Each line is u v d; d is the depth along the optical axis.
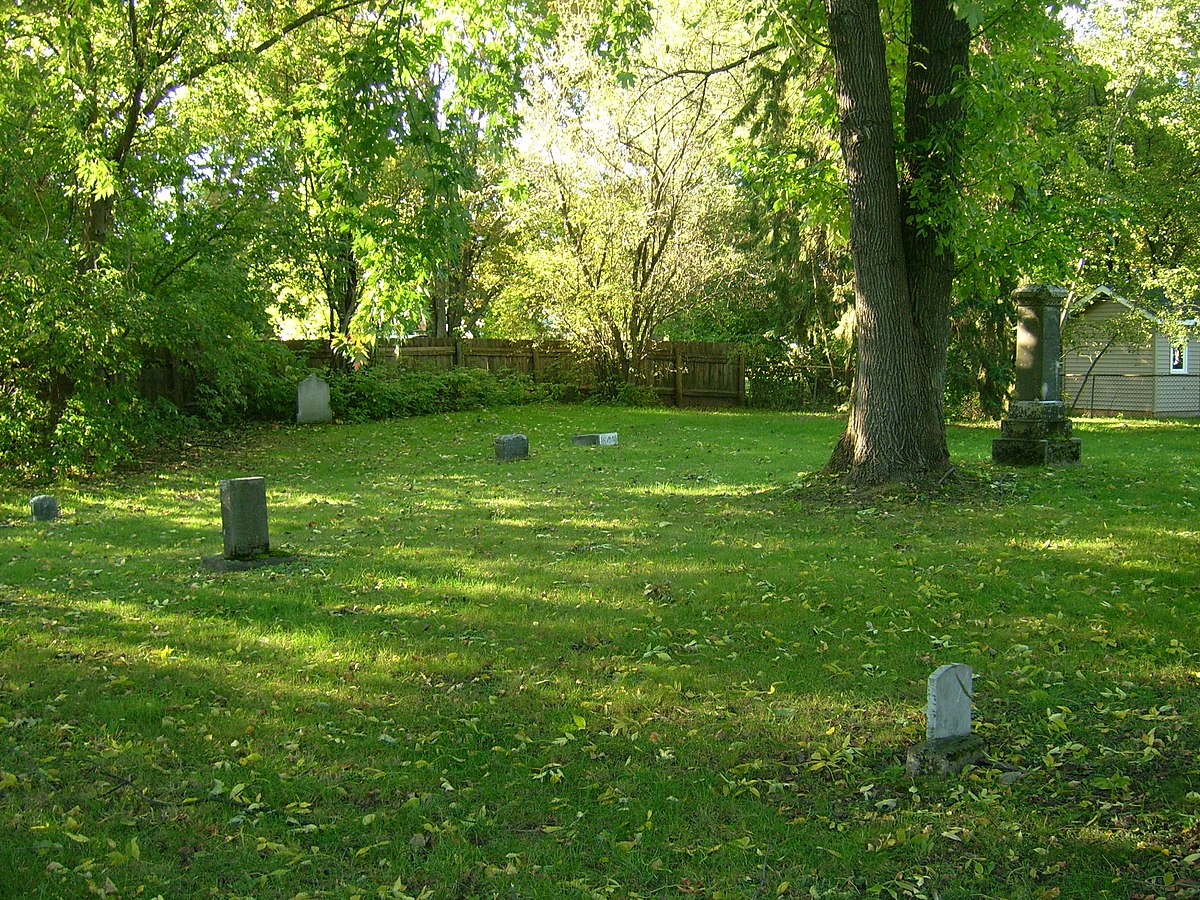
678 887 3.60
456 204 9.41
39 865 3.71
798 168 12.88
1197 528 9.38
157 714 5.23
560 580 8.10
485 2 10.02
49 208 15.58
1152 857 3.72
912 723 5.05
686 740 4.89
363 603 7.48
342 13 17.42
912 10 11.48
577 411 26.14
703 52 23.30
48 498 11.61
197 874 3.69
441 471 15.49
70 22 14.43
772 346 30.62
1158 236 24.08
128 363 16.06
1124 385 29.39
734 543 9.38
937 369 11.74
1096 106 24.02
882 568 8.21
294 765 4.63
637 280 27.98
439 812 4.18
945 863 3.72
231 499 8.74
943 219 10.97
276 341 22.56
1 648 6.37
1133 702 5.25
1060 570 8.01
